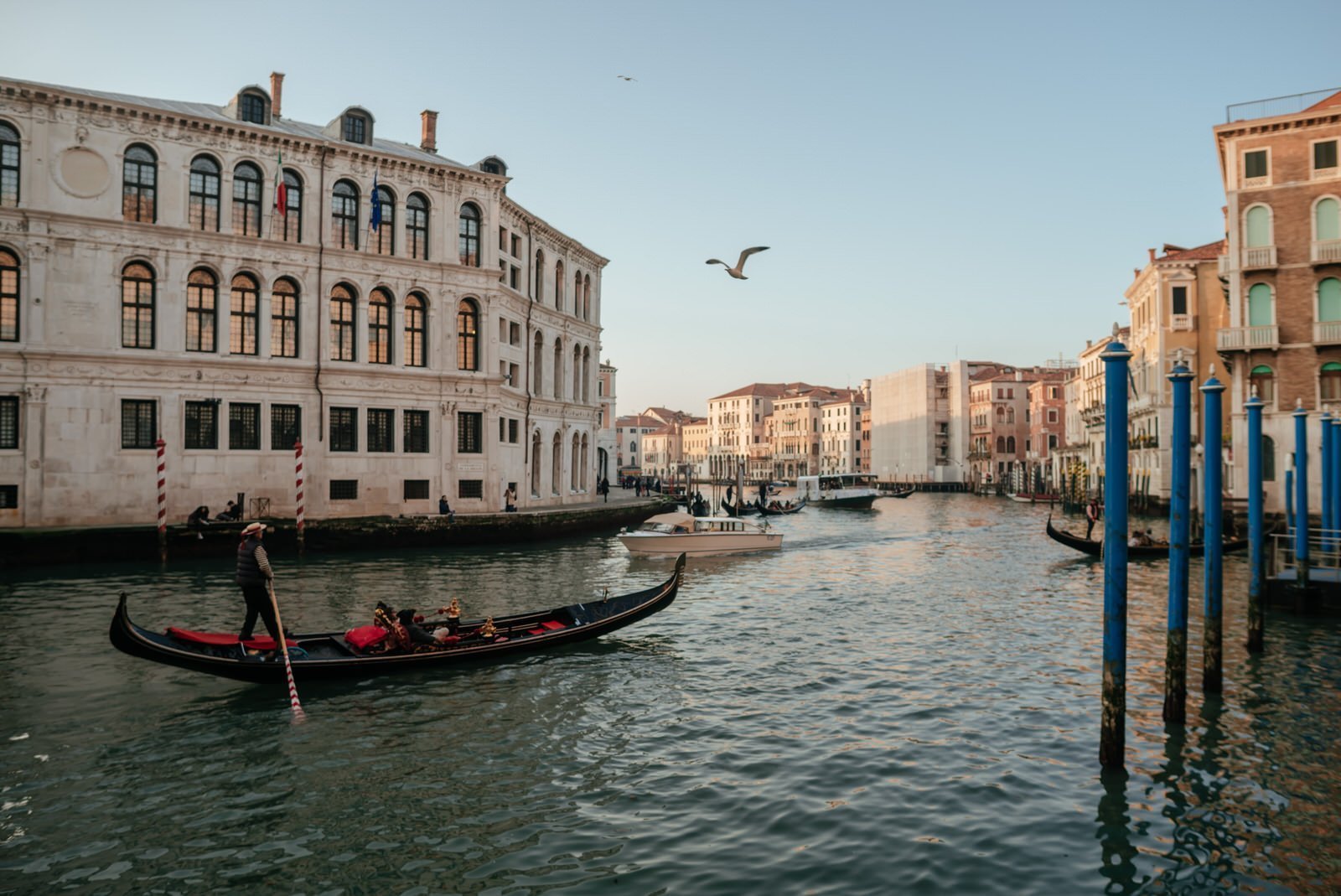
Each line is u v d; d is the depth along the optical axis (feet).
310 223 98.53
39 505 84.58
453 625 47.03
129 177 89.81
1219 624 41.45
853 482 251.60
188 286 92.12
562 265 144.36
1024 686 42.60
